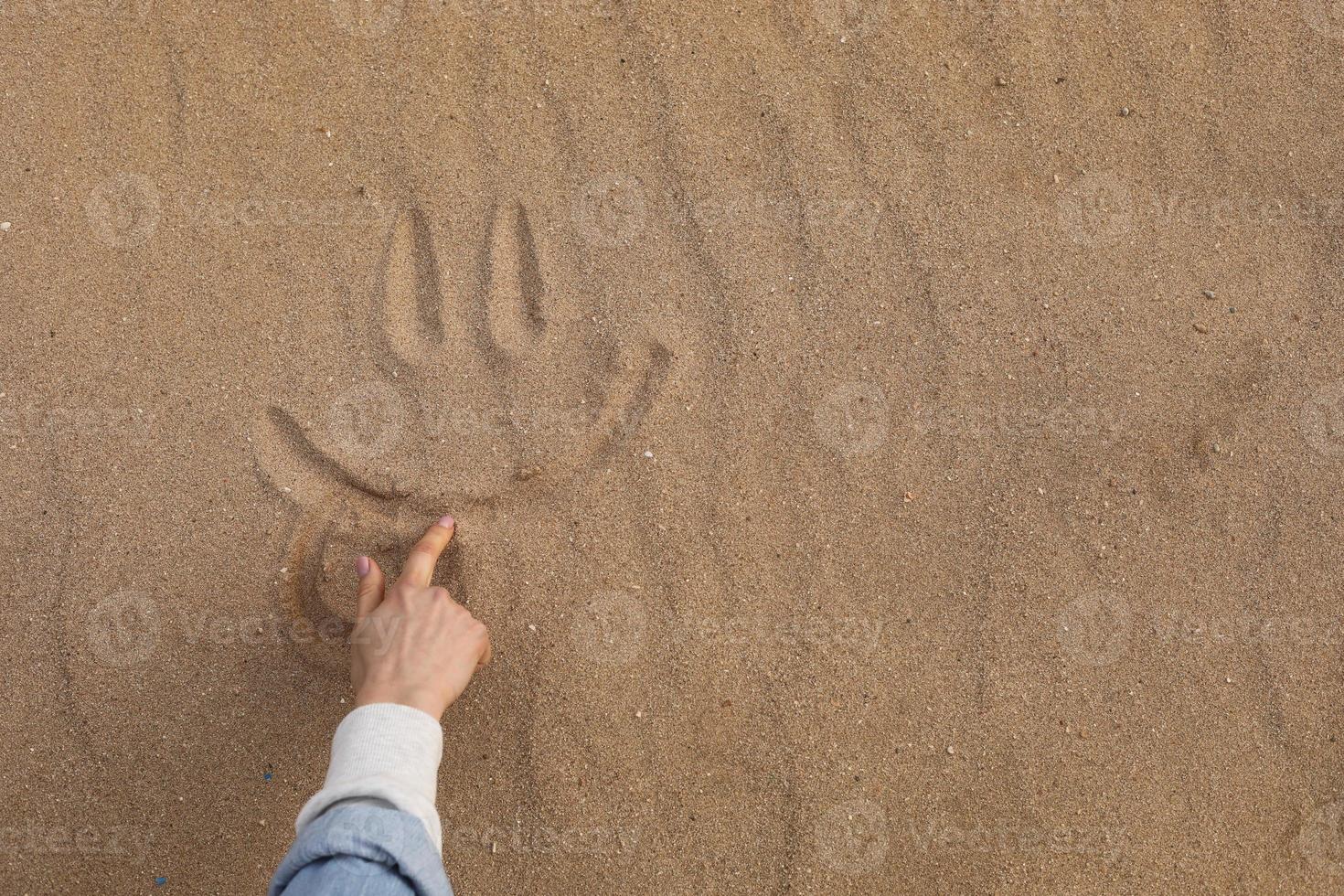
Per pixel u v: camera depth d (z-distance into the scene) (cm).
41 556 184
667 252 193
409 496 186
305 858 108
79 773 181
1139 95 200
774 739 184
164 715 182
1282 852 185
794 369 191
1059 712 186
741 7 199
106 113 193
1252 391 193
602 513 187
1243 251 197
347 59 195
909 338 192
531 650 183
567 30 197
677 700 184
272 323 189
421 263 192
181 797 181
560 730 182
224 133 193
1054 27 200
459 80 195
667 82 196
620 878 181
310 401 188
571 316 190
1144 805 185
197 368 188
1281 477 192
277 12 196
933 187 196
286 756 182
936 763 185
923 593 188
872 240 194
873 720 185
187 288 190
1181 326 194
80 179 192
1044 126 198
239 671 183
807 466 189
